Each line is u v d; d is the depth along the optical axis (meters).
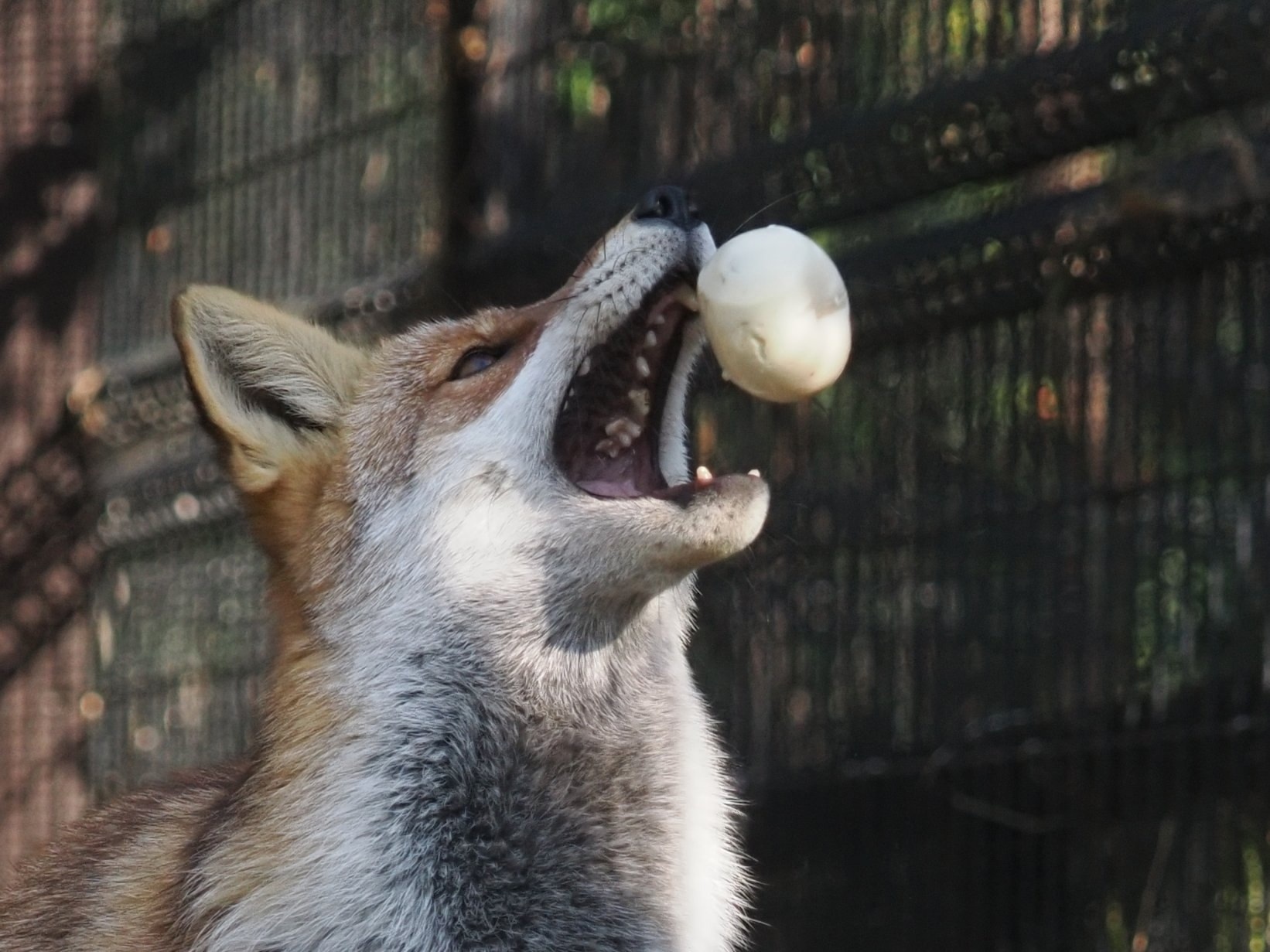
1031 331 10.71
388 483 7.36
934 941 11.09
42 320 16.62
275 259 15.41
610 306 7.21
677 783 7.21
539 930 6.83
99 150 17.09
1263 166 9.66
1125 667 10.19
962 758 10.83
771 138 11.48
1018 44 10.73
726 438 12.35
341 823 6.64
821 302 6.97
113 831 7.94
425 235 13.74
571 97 13.06
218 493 15.20
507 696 7.04
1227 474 9.73
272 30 15.47
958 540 10.98
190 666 15.48
